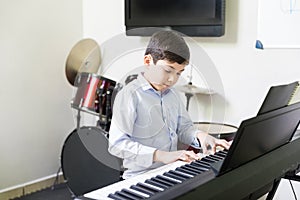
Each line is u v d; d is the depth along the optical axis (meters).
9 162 3.11
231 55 2.72
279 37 2.51
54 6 3.29
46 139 3.35
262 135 1.25
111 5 3.31
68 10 3.40
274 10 2.51
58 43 3.35
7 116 3.06
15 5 3.02
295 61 2.48
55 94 3.38
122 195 1.22
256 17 2.59
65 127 3.48
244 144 1.19
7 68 3.02
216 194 1.16
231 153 1.17
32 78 3.19
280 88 1.31
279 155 1.40
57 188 3.33
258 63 2.62
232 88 2.74
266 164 1.32
